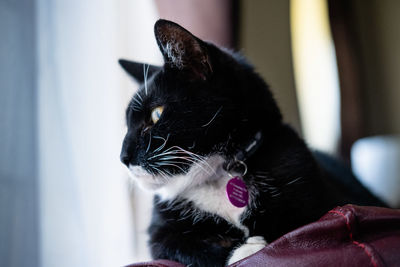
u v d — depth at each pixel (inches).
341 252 13.5
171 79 17.6
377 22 64.2
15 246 20.8
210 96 17.3
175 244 17.0
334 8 52.8
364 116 59.1
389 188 40.3
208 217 17.6
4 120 21.0
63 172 22.6
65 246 22.3
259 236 16.8
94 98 24.3
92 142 23.9
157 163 17.4
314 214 16.6
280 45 42.3
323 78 51.5
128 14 27.7
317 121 49.9
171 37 17.2
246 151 17.5
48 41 22.7
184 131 17.2
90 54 24.4
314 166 18.1
